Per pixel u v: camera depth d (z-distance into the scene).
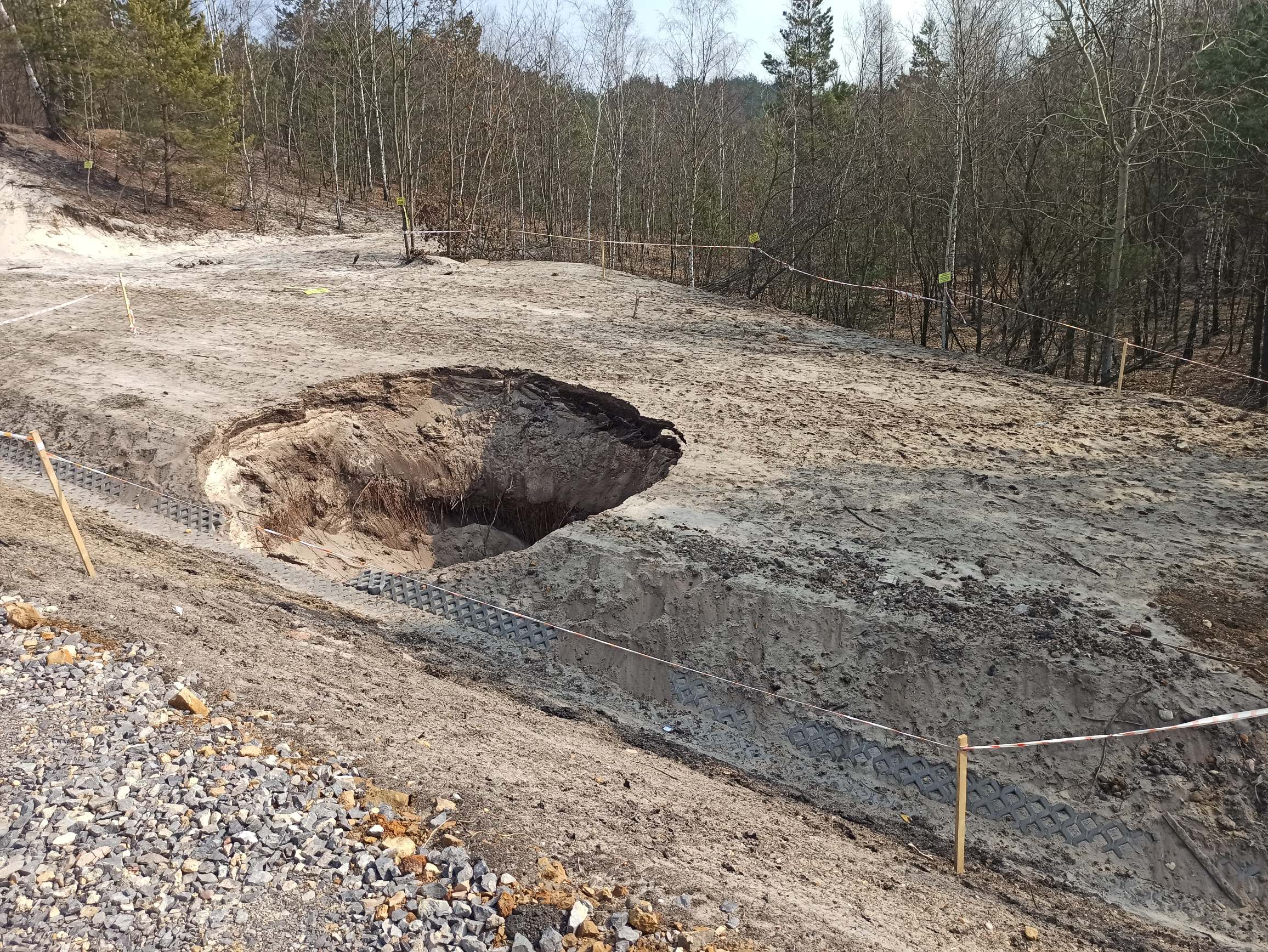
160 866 4.15
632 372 14.51
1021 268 21.03
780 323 19.02
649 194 34.94
